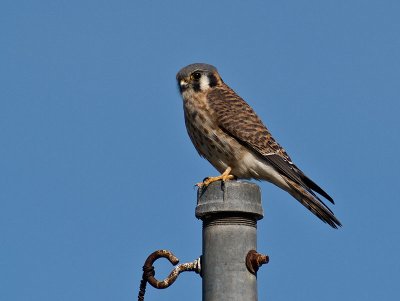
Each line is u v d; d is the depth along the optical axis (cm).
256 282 648
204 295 653
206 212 664
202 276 672
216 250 655
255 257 643
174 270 701
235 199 659
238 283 643
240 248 654
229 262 649
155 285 709
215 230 662
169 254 726
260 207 671
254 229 670
